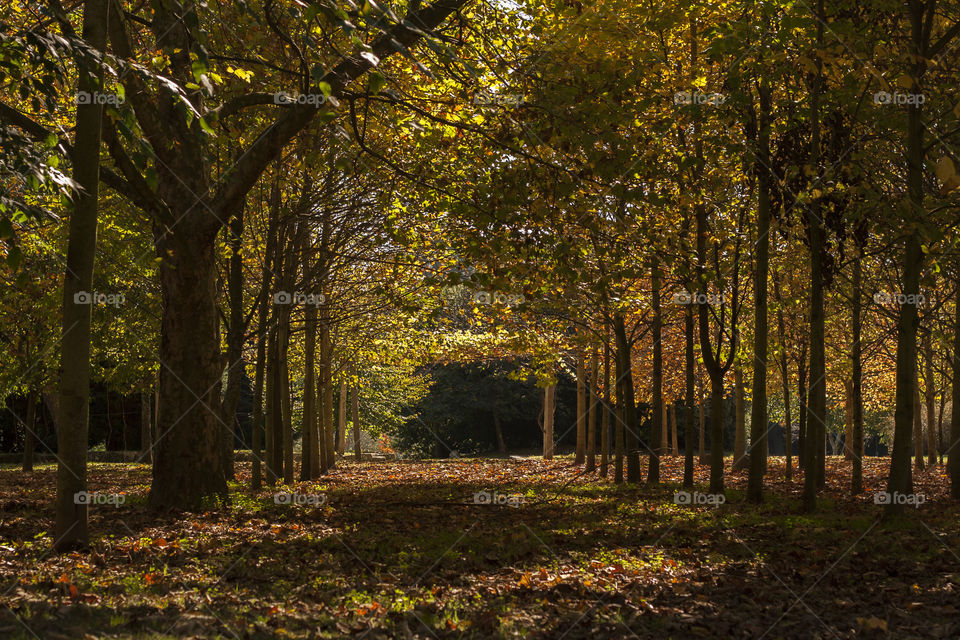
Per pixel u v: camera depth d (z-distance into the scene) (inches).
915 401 1181.1
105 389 1745.8
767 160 602.9
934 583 335.3
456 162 517.7
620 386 1000.2
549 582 327.0
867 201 497.4
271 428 852.0
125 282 880.9
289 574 327.3
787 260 818.2
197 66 308.5
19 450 1647.4
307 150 576.4
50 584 280.8
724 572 359.6
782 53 500.1
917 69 500.4
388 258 820.0
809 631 262.5
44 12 299.0
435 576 335.9
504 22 542.0
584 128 441.1
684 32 655.8
